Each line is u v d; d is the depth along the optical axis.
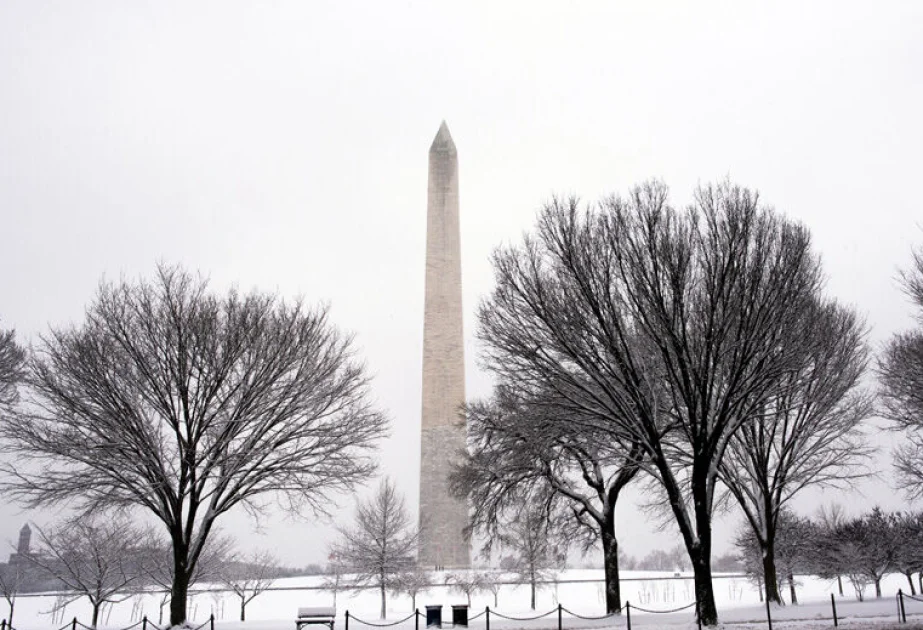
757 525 33.44
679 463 30.42
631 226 23.89
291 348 28.61
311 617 26.05
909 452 35.81
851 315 41.03
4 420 26.73
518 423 27.50
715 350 22.64
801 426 32.34
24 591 55.16
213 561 40.78
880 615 25.45
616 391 24.12
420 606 44.22
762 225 23.38
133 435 26.19
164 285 28.72
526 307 25.08
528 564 43.66
